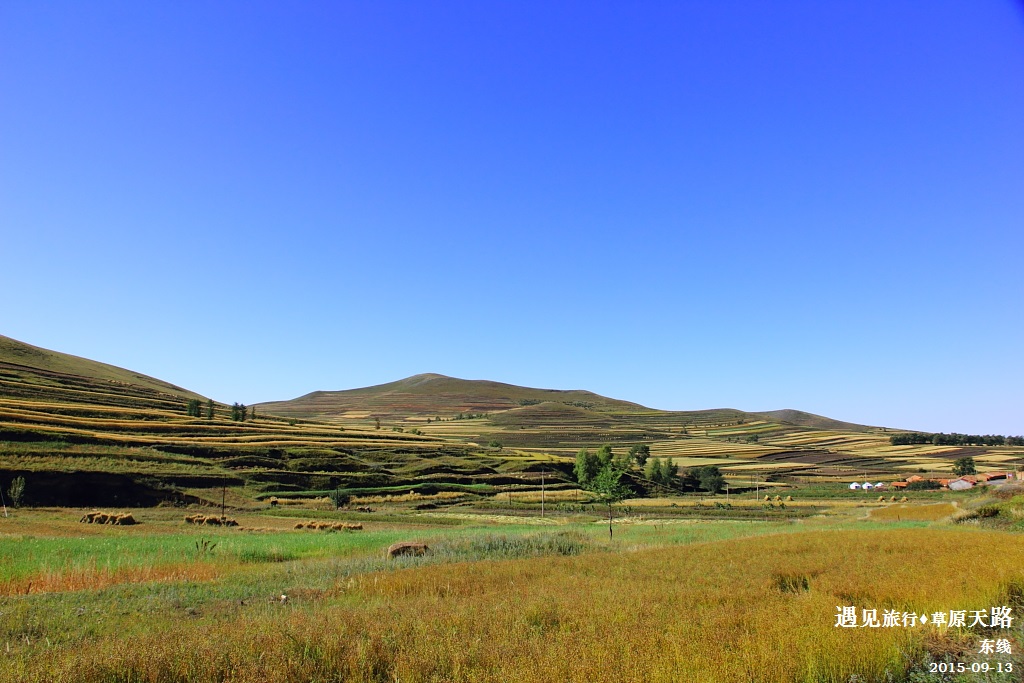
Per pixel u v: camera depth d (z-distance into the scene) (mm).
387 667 10188
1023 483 61500
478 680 9094
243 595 17781
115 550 29188
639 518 75938
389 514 77938
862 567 19578
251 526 58781
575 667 9227
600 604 14203
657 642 10727
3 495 66938
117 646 10812
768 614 12500
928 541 26531
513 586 17453
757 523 60938
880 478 137000
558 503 96062
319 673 9922
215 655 10398
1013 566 17594
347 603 15562
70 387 153250
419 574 19906
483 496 102750
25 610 14953
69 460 79438
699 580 18391
